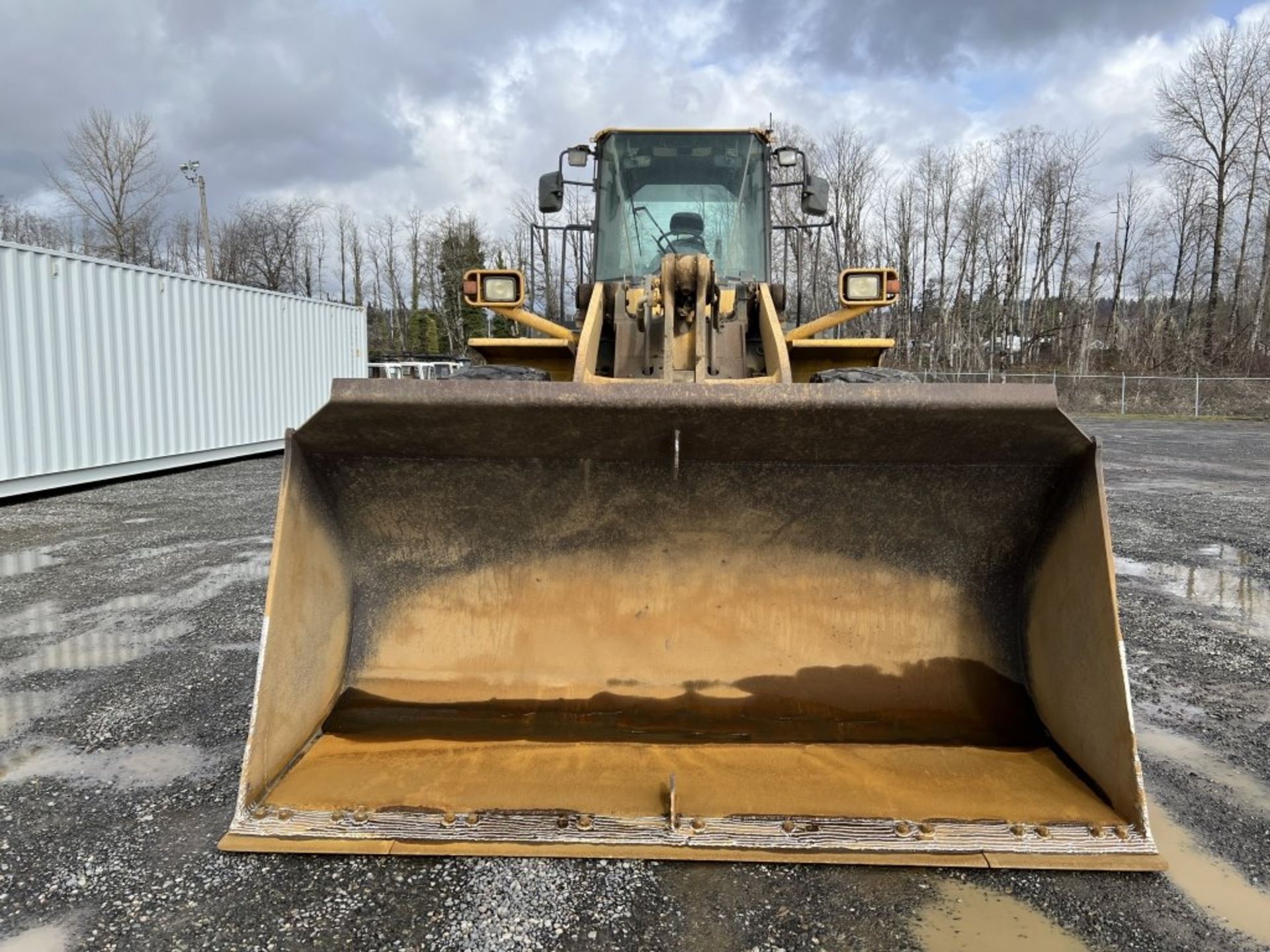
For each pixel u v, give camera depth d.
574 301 5.49
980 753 2.75
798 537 3.11
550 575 3.18
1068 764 2.67
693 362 4.30
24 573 6.09
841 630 3.11
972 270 44.06
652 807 2.46
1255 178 37.22
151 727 3.43
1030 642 2.96
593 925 2.15
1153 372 36.59
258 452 13.81
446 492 3.07
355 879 2.35
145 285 11.10
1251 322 38.78
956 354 43.09
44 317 9.44
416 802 2.49
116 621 4.91
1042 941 2.08
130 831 2.62
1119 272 45.56
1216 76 37.22
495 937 2.11
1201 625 4.82
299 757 2.74
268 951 2.07
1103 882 2.32
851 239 40.12
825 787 2.56
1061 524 2.82
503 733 2.90
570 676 3.09
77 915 2.21
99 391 10.29
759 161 5.54
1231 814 2.73
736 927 2.14
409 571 3.20
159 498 9.58
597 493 3.06
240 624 4.84
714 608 3.15
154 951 2.07
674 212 5.50
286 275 49.84
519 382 2.63
